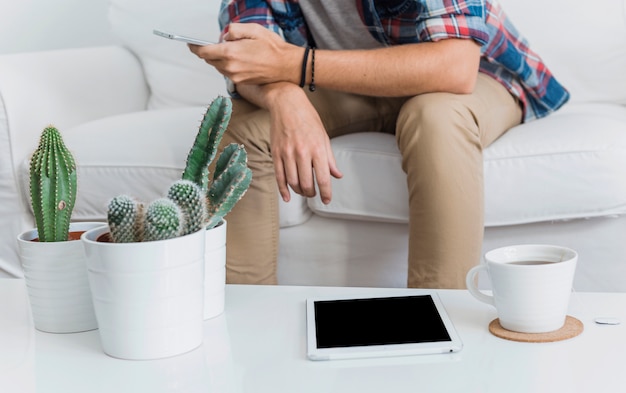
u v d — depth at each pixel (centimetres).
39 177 93
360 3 166
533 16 200
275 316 96
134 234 86
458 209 140
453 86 152
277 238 162
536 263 90
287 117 144
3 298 108
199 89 218
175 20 218
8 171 173
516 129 169
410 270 144
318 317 93
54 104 190
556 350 82
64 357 87
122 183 172
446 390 74
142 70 228
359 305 97
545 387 74
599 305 94
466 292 102
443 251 140
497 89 169
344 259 170
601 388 73
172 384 78
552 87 181
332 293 104
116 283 83
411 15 162
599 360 79
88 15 256
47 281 93
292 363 82
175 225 84
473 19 153
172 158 169
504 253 91
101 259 83
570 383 74
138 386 78
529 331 86
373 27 168
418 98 149
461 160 141
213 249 95
